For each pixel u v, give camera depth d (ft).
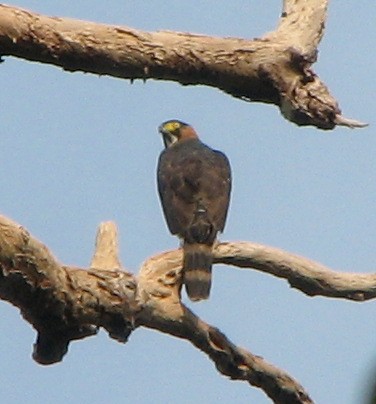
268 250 34.53
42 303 29.37
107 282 30.32
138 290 30.89
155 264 33.09
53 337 30.91
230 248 34.60
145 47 34.09
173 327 31.94
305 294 35.37
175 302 31.89
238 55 35.40
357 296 35.19
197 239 35.12
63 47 33.24
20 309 30.07
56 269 29.04
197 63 34.88
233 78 35.81
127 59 34.06
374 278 35.12
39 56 33.40
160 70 34.73
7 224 27.86
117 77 34.88
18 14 32.78
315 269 34.55
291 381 33.14
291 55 35.81
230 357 32.40
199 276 33.83
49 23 33.12
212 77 35.60
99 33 33.60
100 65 34.04
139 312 31.07
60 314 29.89
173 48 34.53
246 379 32.94
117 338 31.42
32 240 28.12
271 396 33.50
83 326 30.71
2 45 32.94
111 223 32.35
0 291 29.12
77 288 29.73
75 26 33.42
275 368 32.99
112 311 30.42
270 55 35.76
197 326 31.86
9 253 27.94
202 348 32.42
